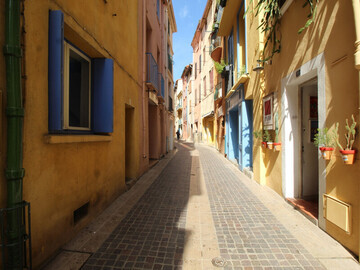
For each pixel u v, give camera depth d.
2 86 2.01
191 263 2.55
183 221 3.74
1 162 2.01
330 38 3.01
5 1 2.03
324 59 3.15
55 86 2.57
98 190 3.95
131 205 4.52
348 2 2.66
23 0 2.18
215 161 11.25
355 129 2.58
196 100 25.83
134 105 6.49
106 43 4.25
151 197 5.10
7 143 2.05
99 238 3.11
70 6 2.96
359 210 2.52
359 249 2.51
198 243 3.01
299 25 3.91
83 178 3.39
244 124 8.15
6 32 2.03
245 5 7.44
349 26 2.65
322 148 3.02
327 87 3.08
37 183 2.37
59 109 2.57
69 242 2.97
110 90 4.15
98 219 3.76
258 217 3.86
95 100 4.10
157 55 11.53
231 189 5.78
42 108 2.46
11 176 2.02
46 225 2.52
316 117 4.57
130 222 3.68
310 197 4.55
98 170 3.95
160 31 12.16
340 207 2.78
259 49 5.99
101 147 4.08
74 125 3.57
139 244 2.97
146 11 8.17
